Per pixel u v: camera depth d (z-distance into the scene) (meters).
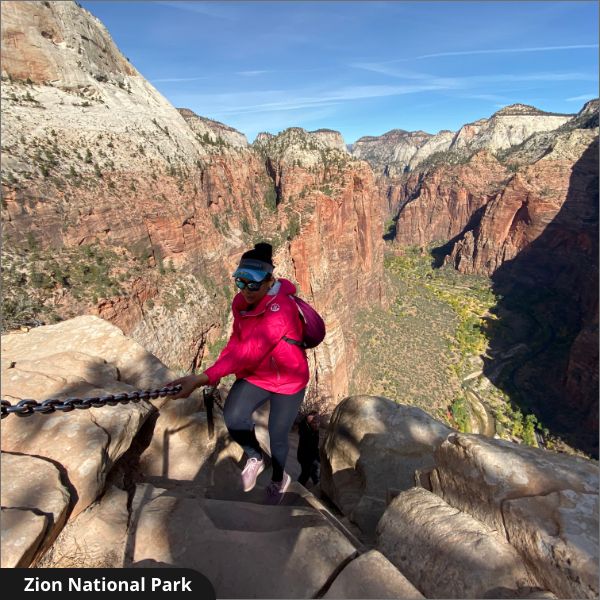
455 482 4.00
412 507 4.06
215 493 4.67
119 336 6.88
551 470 3.60
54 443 4.02
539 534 3.05
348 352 91.06
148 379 5.98
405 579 2.76
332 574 2.87
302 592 2.75
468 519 3.68
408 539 3.78
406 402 89.50
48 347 6.57
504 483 3.53
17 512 3.11
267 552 3.02
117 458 4.38
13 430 4.20
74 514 3.57
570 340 127.94
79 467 3.76
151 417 5.53
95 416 4.54
